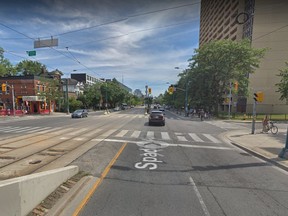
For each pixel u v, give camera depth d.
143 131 15.76
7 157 7.83
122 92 81.00
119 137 12.68
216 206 4.28
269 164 7.59
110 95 72.00
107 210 4.00
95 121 24.86
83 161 7.33
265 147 10.41
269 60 49.47
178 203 4.37
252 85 50.25
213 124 23.98
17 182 3.20
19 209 3.24
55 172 4.50
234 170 6.75
